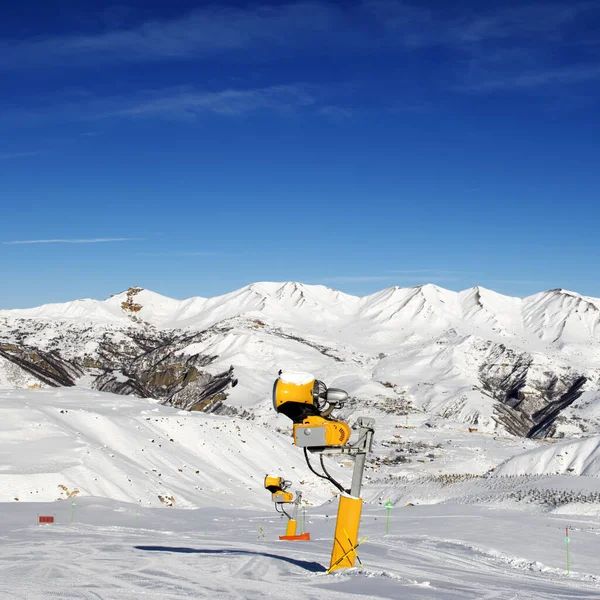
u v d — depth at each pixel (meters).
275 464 95.94
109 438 78.81
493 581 14.69
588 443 107.31
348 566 12.17
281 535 32.50
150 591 10.10
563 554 29.56
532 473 104.81
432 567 17.55
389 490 102.50
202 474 80.12
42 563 13.19
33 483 57.34
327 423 10.85
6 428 69.56
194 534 30.33
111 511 47.50
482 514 53.88
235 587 10.56
